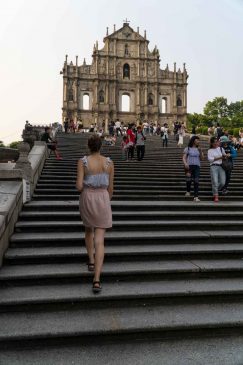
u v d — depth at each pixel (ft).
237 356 16.83
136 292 20.52
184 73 283.18
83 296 19.85
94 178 21.30
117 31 276.21
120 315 19.13
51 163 57.16
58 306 19.66
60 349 17.08
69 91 268.21
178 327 18.15
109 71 273.54
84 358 16.40
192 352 17.08
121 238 27.09
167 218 32.48
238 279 23.26
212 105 385.09
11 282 21.47
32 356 16.48
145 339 18.03
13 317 18.70
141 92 276.62
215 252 25.77
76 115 266.57
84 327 17.76
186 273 23.16
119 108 275.18
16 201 29.17
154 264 24.17
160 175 50.31
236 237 28.50
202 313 19.53
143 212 33.19
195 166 40.27
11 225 26.84
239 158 72.64
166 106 282.36
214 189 39.91
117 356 16.62
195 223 30.55
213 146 41.11
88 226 21.25
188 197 40.42
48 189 40.52
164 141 98.53
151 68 279.90
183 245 27.32
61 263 24.17
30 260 23.82
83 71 271.49
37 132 69.51
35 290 20.76
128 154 67.15
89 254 22.53
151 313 19.44
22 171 33.27
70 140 106.22
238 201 40.14
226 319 18.83
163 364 16.10
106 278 22.38
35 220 30.53
